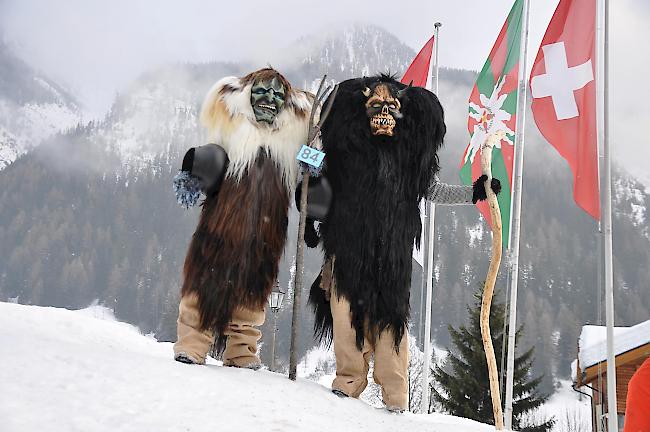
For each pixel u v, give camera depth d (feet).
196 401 11.64
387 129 18.11
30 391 9.98
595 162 26.16
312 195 18.29
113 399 10.61
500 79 34.71
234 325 17.40
